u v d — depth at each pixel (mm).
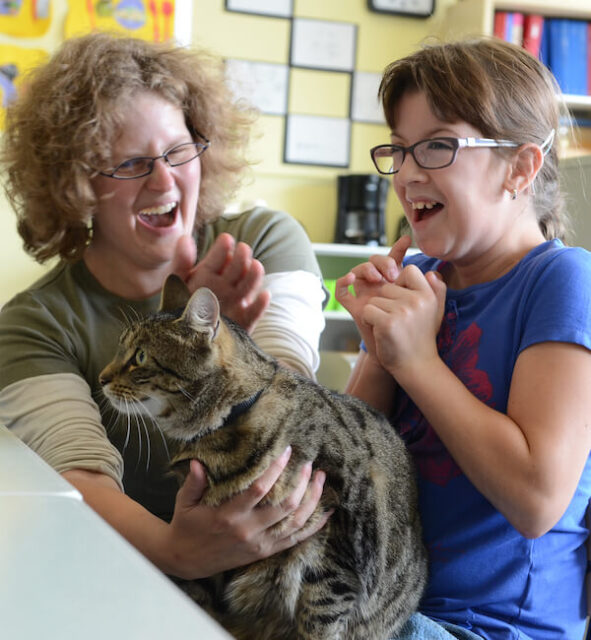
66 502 696
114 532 624
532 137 1207
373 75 3811
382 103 1299
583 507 1175
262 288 1450
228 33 3652
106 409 1346
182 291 1282
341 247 3459
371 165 3840
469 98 1152
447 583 1158
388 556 1117
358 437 1139
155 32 2723
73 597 492
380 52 3809
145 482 1370
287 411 1084
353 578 1072
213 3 3625
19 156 1464
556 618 1141
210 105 1523
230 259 1297
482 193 1179
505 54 1243
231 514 997
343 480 1073
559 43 3502
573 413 1021
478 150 1169
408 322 1086
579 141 3543
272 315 1445
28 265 2529
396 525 1132
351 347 3727
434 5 3809
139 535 1062
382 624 1131
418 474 1221
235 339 1152
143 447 1350
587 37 3527
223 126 1574
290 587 1079
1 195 2387
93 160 1350
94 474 1150
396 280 1185
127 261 1417
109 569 541
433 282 1175
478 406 1061
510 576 1127
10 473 791
